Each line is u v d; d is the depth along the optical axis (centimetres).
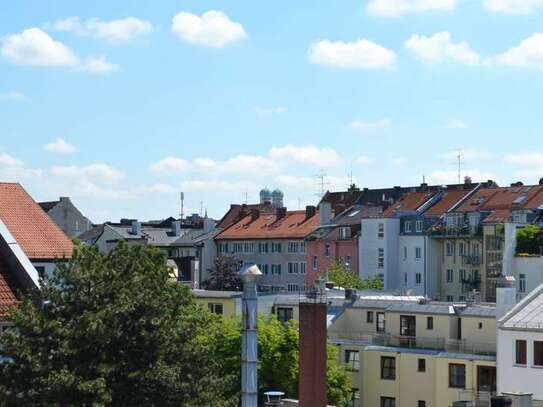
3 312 4506
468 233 15162
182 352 4406
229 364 7562
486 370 8150
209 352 4553
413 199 16975
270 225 18888
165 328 4353
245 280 4000
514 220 14738
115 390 4200
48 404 4044
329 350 8269
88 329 4153
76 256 4481
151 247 5106
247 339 3975
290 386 7975
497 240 14625
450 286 15475
